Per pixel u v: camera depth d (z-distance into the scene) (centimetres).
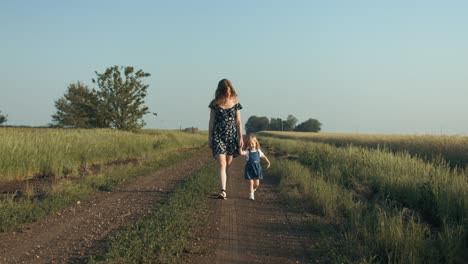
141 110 5203
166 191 1155
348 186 1190
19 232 711
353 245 614
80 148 1922
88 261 548
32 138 1767
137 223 731
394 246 592
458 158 2122
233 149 1021
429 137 3033
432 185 924
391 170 1295
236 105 998
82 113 5128
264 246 664
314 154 2019
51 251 610
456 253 584
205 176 1368
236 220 836
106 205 952
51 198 944
